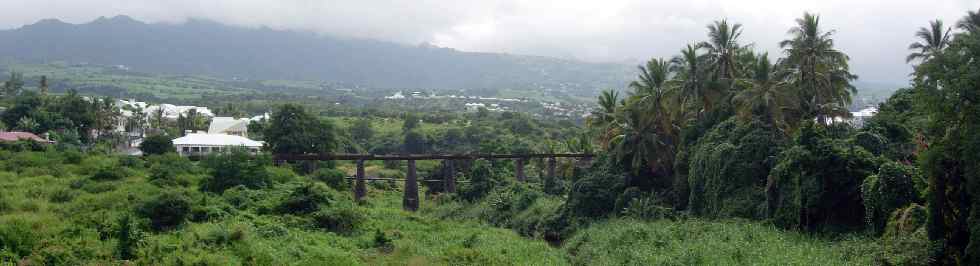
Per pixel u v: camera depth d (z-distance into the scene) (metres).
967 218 29.80
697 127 61.75
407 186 79.00
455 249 45.62
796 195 42.88
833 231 40.84
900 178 35.62
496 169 89.94
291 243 41.41
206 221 44.22
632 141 62.62
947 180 30.88
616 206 61.19
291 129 85.38
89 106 111.69
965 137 28.67
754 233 41.94
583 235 53.88
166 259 34.59
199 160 70.19
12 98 136.62
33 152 61.97
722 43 65.69
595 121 77.88
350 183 90.00
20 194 46.53
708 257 38.00
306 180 67.75
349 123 165.12
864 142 43.78
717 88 61.38
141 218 41.22
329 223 48.56
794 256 35.47
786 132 55.00
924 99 29.94
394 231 50.28
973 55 28.64
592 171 68.75
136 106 171.25
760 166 49.44
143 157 66.62
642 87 70.06
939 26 65.56
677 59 67.19
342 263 38.28
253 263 35.91
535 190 78.00
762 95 54.16
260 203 51.38
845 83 62.34
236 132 138.50
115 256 34.75
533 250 49.59
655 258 40.12
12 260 32.81
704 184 54.47
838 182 40.97
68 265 33.06
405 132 148.12
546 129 166.50
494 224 71.25
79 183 52.09
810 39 60.94
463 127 157.88
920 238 32.25
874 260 32.84
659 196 61.06
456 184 93.06
